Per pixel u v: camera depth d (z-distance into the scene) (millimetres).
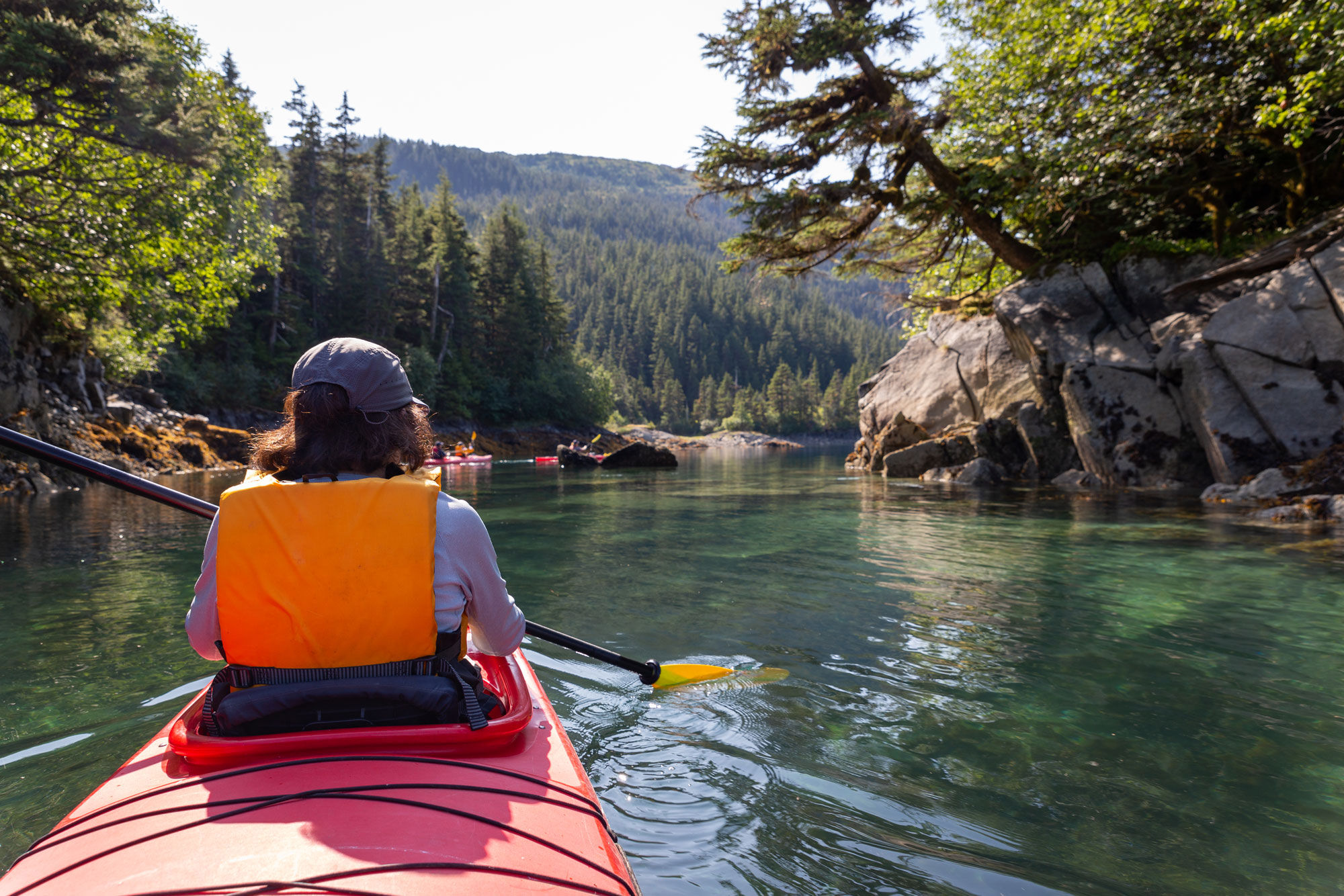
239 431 24500
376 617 1474
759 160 16297
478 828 1249
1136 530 7789
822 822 2195
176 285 16922
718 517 9883
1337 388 10078
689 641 4125
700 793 2375
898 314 22062
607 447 58375
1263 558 6168
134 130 14047
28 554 6711
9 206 13609
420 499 1534
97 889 1062
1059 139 13859
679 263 189750
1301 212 12391
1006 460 16062
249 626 1456
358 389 1590
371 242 52188
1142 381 12789
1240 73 11234
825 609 4824
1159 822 2213
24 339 15594
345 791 1319
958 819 2227
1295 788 2436
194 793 1315
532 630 2758
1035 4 13922
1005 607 4820
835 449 71500
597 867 1211
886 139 15727
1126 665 3684
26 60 12641
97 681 3430
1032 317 14359
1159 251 13352
